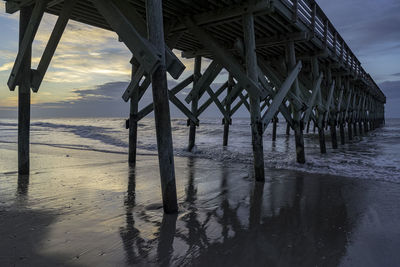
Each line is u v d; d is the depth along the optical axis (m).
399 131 25.31
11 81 5.09
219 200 3.96
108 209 3.41
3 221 2.94
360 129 19.86
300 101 6.99
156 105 3.16
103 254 2.26
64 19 4.20
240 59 9.22
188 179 5.32
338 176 5.76
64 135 17.48
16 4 4.98
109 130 22.84
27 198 3.79
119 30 3.27
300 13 6.38
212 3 5.20
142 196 4.02
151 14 3.07
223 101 11.91
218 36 7.33
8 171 5.61
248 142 14.02
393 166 7.01
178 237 2.63
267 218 3.25
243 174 5.84
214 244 2.51
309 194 4.36
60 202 3.65
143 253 2.30
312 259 2.28
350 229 2.96
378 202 3.97
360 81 15.54
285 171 6.29
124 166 6.45
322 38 8.26
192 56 9.12
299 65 6.59
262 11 5.15
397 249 2.50
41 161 7.08
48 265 2.07
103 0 3.40
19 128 5.21
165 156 3.25
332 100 11.35
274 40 7.06
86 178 5.12
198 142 13.94
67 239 2.53
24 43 4.73
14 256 2.20
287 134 19.45
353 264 2.22
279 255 2.33
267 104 15.04
